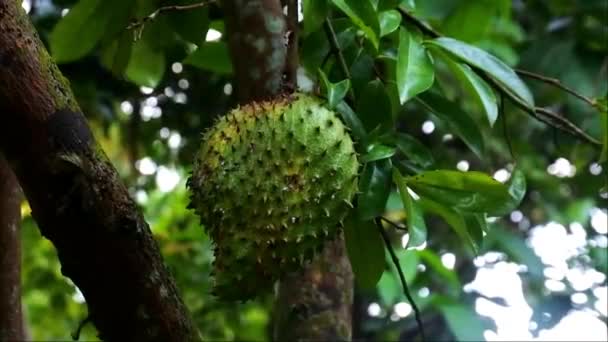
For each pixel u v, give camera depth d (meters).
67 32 1.84
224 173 1.43
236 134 1.45
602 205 3.39
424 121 2.85
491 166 3.04
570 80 2.41
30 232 3.40
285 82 1.56
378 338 3.18
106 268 1.33
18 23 1.28
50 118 1.29
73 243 1.31
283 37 1.58
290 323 1.92
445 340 3.02
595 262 3.05
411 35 1.64
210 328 3.55
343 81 1.52
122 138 3.27
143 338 1.35
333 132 1.46
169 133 3.28
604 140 1.90
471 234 1.67
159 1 1.83
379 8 1.61
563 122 1.89
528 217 3.49
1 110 1.28
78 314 4.12
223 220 1.43
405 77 1.59
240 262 1.42
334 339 1.91
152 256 1.35
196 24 1.84
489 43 2.69
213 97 2.98
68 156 1.29
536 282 3.13
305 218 1.43
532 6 2.85
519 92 1.66
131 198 1.34
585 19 2.46
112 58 1.93
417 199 1.68
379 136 1.59
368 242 1.61
